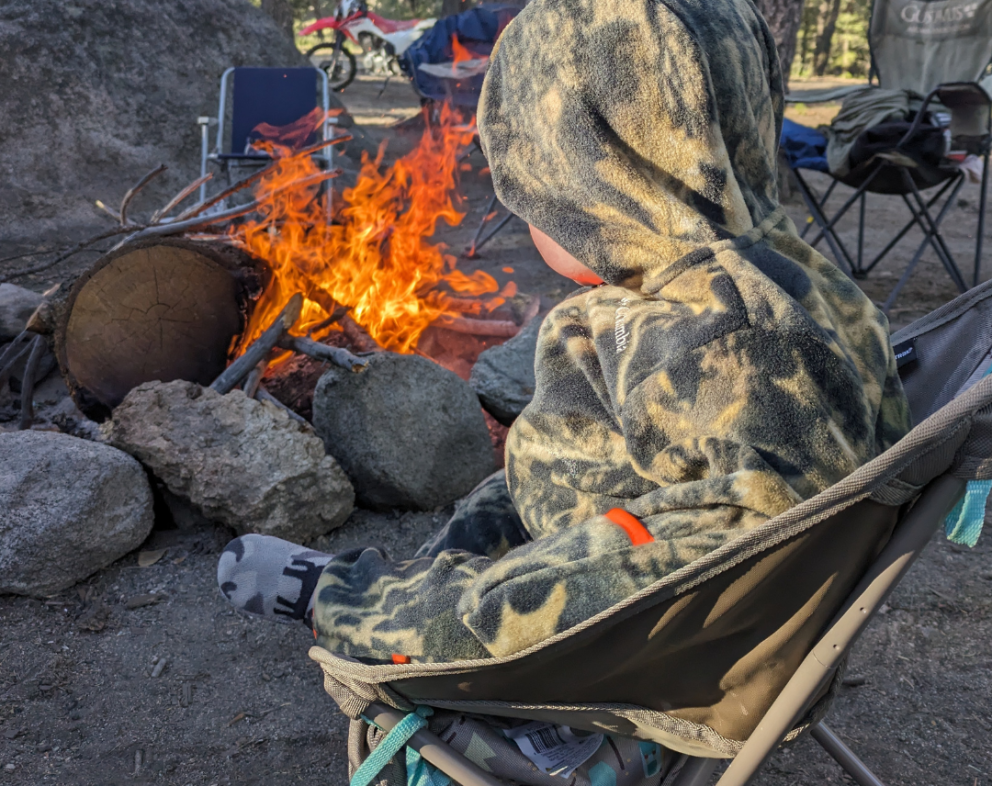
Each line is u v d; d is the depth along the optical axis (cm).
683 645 93
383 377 283
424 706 108
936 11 548
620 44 98
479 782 103
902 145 470
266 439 264
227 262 317
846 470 89
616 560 91
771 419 89
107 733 191
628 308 104
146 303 308
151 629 226
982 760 187
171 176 686
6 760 182
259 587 125
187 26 741
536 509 113
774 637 93
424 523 281
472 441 297
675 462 94
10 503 234
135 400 270
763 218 105
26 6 670
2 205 611
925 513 89
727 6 106
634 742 115
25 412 310
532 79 106
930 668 216
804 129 529
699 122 97
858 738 193
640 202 100
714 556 85
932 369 126
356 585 114
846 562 90
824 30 3105
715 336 92
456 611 99
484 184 880
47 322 301
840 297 105
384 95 1555
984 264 623
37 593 232
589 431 108
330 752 188
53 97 659
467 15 883
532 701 101
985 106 449
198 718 197
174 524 273
